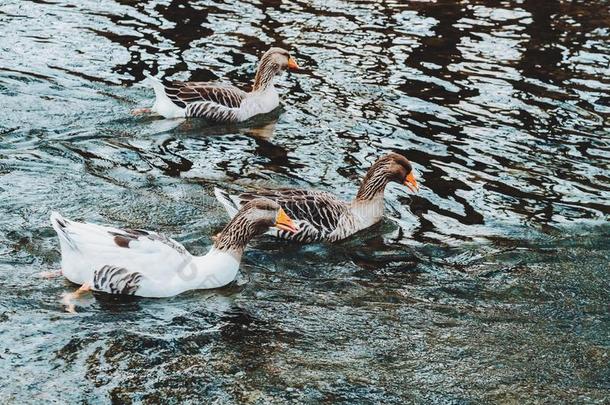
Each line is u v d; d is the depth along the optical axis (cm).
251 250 1080
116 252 912
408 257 1090
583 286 1032
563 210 1235
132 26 1880
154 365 800
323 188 1261
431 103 1584
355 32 1912
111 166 1277
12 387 750
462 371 826
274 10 2033
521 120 1528
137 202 1160
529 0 2175
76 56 1691
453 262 1082
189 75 1644
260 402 752
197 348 836
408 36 1905
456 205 1241
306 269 1045
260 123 1496
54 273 952
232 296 952
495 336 902
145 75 1630
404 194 1273
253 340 859
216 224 1116
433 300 982
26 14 1908
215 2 2067
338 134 1455
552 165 1373
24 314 867
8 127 1373
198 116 1476
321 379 794
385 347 863
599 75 1734
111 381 770
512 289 1017
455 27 1973
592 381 822
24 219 1080
